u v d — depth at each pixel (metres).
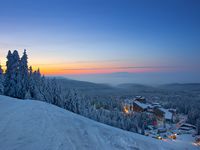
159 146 14.19
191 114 142.12
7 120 14.51
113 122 74.56
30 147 10.36
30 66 61.84
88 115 62.38
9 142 10.81
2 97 26.70
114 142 12.76
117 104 168.00
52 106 23.95
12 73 53.22
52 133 12.55
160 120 145.25
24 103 22.55
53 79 62.00
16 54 54.50
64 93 59.28
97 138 12.83
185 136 98.31
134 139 14.21
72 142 11.54
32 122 14.39
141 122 112.56
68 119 16.59
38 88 56.16
